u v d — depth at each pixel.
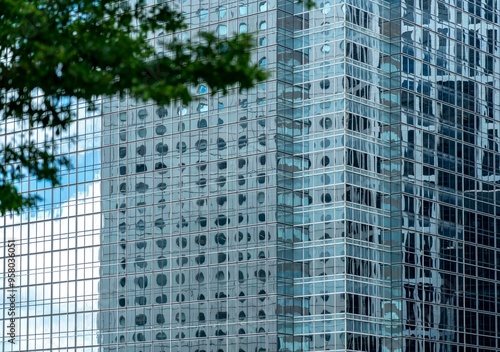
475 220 164.00
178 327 158.62
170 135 163.62
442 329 155.38
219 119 157.38
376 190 150.75
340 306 143.38
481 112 167.75
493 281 165.62
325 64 149.75
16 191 42.12
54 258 180.25
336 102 148.00
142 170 167.12
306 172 149.25
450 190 160.25
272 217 149.12
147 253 164.75
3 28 39.03
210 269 155.62
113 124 172.38
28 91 40.75
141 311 164.38
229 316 152.25
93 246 174.00
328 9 150.50
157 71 37.00
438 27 161.88
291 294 148.00
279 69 151.50
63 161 43.88
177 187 161.62
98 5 40.09
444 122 160.88
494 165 168.75
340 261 144.50
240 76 36.38
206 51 36.94
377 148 151.88
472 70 167.12
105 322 170.00
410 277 151.38
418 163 155.38
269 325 147.25
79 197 177.38
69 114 41.59
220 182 156.12
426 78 158.50
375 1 154.25
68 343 176.00
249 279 150.62
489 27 171.25
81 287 175.12
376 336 147.50
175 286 160.00
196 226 158.25
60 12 40.09
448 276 157.75
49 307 179.88
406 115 154.38
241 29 155.75
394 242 151.38
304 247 147.88
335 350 143.00
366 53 151.88
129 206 168.50
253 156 152.62
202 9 161.00
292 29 152.62
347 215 145.50
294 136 151.12
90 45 37.38
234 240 153.25
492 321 164.75
